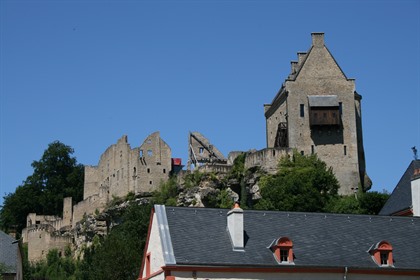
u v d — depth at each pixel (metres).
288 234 69.25
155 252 67.38
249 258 65.31
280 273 65.00
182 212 68.62
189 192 158.75
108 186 188.62
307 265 65.81
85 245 187.12
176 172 179.88
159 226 66.69
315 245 68.69
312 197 132.00
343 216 73.06
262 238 67.94
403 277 67.69
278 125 154.50
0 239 96.25
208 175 158.12
